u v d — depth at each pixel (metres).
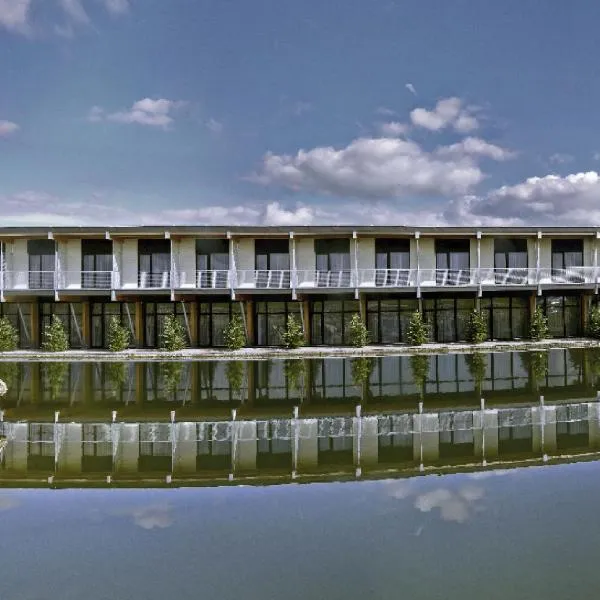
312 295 24.25
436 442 9.47
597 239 25.11
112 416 11.60
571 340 23.91
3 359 20.53
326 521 6.34
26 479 7.80
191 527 6.23
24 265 23.86
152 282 23.67
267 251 23.91
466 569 5.22
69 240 23.72
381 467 8.19
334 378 16.25
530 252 24.94
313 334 24.30
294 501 6.94
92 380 16.09
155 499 7.05
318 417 11.38
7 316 24.14
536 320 24.05
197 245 23.75
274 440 9.71
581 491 7.12
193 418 11.39
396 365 18.62
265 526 6.23
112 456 8.84
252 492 7.26
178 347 22.09
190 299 23.69
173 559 5.52
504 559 5.39
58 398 13.52
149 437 9.98
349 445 9.34
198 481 7.69
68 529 6.21
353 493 7.18
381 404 12.56
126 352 21.72
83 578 5.16
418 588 4.90
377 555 5.52
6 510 6.75
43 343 22.56
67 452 9.07
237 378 16.38
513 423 10.72
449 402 12.70
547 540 5.77
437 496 7.04
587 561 5.34
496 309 25.22
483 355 20.75
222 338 24.12
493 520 6.29
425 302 24.80
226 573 5.22
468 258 24.77
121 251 23.67
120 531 6.16
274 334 24.20
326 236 23.52
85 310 23.72
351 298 24.25
